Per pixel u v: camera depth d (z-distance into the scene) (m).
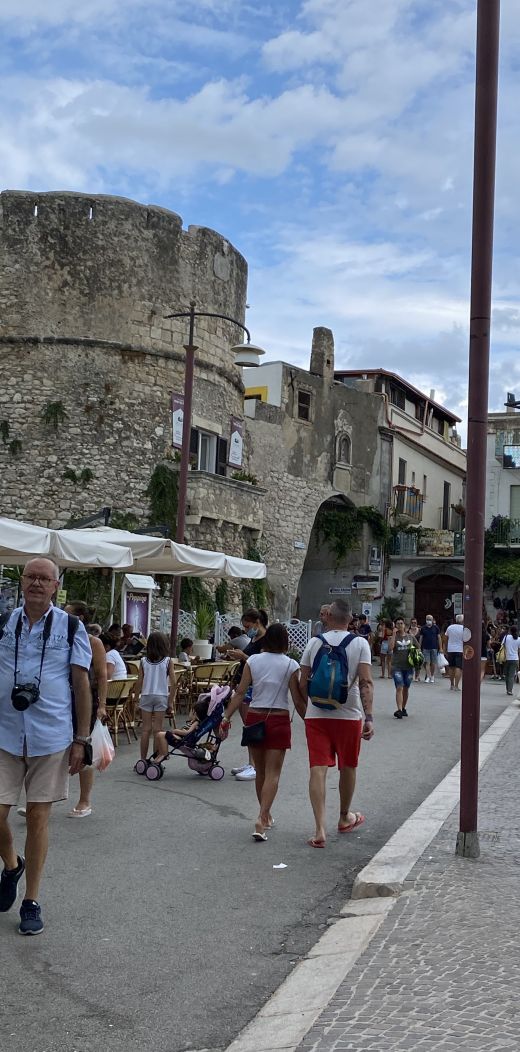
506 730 17.33
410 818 9.12
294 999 4.92
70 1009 4.85
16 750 5.86
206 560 17.06
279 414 38.91
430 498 50.47
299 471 39.78
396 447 45.94
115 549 13.94
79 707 6.09
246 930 6.14
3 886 6.16
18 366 27.55
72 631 6.07
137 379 28.25
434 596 43.38
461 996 4.67
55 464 27.33
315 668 8.53
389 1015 4.49
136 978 5.29
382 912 6.21
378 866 7.22
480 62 7.75
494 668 33.69
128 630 19.56
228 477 30.06
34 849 5.90
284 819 9.53
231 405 31.52
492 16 7.73
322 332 41.78
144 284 28.52
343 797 8.91
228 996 5.08
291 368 39.69
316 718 8.62
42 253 27.75
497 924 5.80
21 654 5.91
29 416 27.44
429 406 51.47
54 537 13.09
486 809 9.59
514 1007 4.51
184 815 9.55
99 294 28.02
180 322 29.25
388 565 43.91
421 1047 4.10
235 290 31.75
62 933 5.95
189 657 19.23
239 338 31.97
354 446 42.81
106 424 27.75
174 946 5.81
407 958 5.26
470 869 7.12
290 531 39.03
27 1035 4.54
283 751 8.77
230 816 9.58
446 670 30.47
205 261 30.14
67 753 6.02
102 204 28.16
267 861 7.86
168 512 28.16
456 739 16.03
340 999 4.73
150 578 24.58
